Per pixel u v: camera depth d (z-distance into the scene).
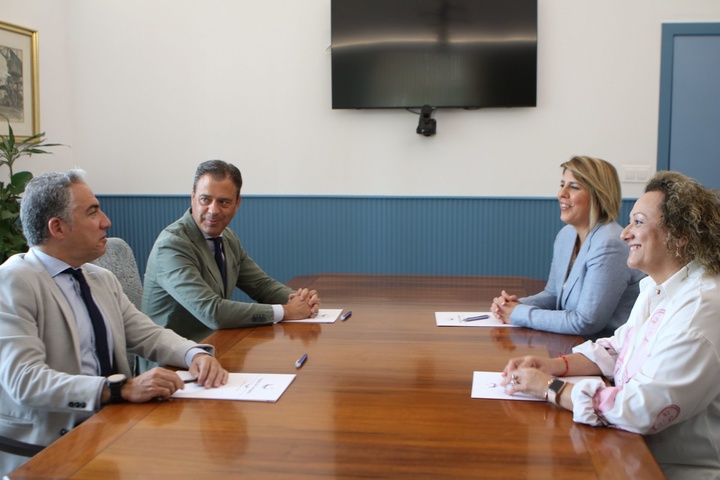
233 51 4.30
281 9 4.24
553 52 4.06
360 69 4.14
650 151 4.05
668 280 1.42
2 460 1.62
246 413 1.35
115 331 1.80
